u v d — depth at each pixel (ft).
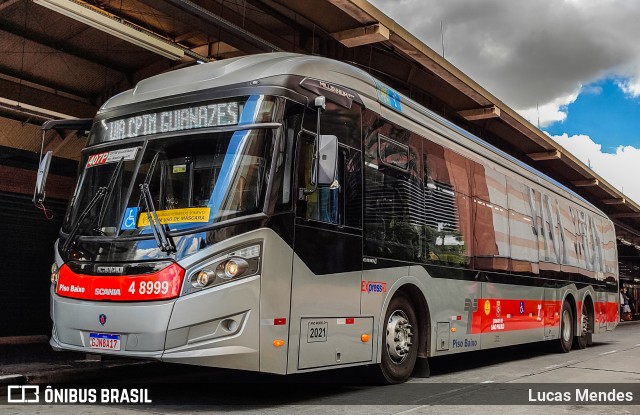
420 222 26.99
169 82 22.40
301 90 20.90
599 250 53.78
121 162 21.29
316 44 46.62
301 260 19.97
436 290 27.61
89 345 19.56
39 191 22.94
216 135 20.06
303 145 20.61
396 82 53.62
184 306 18.01
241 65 21.56
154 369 28.63
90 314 19.53
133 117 21.98
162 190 20.01
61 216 38.50
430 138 29.04
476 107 59.16
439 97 57.06
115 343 18.92
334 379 26.96
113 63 49.08
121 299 18.93
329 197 21.62
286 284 19.31
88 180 22.03
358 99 23.93
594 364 35.45
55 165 37.63
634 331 75.05
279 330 18.93
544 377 29.19
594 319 49.67
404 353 25.82
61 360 28.71
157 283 18.43
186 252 18.45
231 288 18.13
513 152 75.82
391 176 25.36
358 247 22.68
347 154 22.76
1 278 35.60
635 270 139.74
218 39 42.27
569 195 48.57
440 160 29.60
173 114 21.16
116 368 27.02
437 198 28.71
